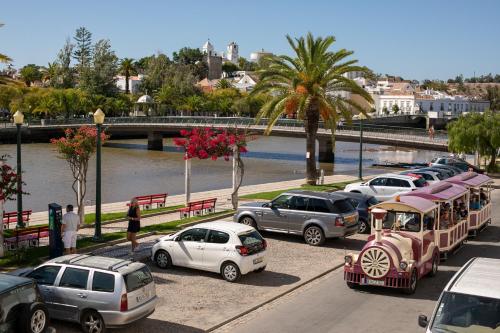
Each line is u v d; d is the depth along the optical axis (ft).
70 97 377.09
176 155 261.85
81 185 78.28
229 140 91.76
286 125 247.29
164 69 492.54
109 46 428.97
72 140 76.84
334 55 121.90
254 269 53.36
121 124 299.17
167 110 465.47
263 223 71.26
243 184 162.71
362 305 46.39
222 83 545.03
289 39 122.62
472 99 644.69
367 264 48.60
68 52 445.37
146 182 167.12
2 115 423.23
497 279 32.83
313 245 68.33
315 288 51.47
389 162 238.27
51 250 57.21
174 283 51.62
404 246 48.93
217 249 52.90
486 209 77.46
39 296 35.01
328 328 41.14
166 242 55.88
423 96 578.25
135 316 38.01
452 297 31.37
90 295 37.93
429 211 52.16
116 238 68.59
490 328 29.60
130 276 38.37
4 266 55.67
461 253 65.10
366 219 76.59
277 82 126.00
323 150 238.48
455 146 157.07
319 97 120.98
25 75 500.74
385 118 451.53
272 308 45.73
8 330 32.71
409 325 41.75
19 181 58.75
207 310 44.47
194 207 89.20
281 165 221.46
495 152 154.71
